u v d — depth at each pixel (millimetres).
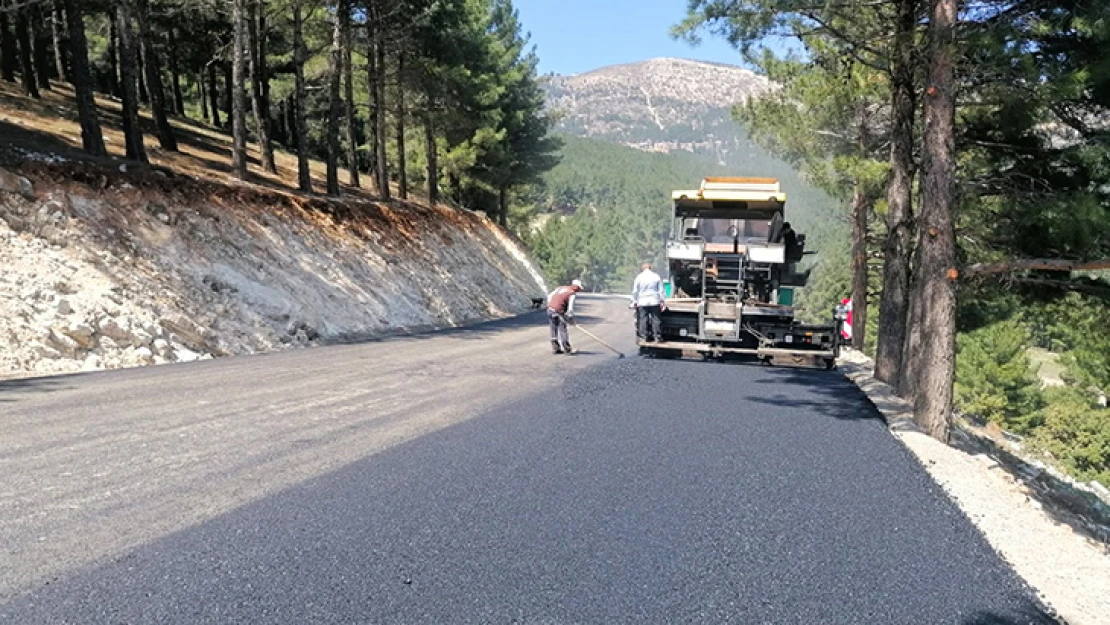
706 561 3883
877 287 31438
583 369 11328
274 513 4285
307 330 14508
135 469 4992
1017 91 8547
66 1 14977
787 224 14430
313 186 24531
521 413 7543
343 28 23297
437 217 29906
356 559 3689
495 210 49781
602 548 3994
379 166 26859
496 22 43125
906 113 12047
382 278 19891
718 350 13305
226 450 5590
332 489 4777
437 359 12055
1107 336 11039
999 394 38969
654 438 6656
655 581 3602
